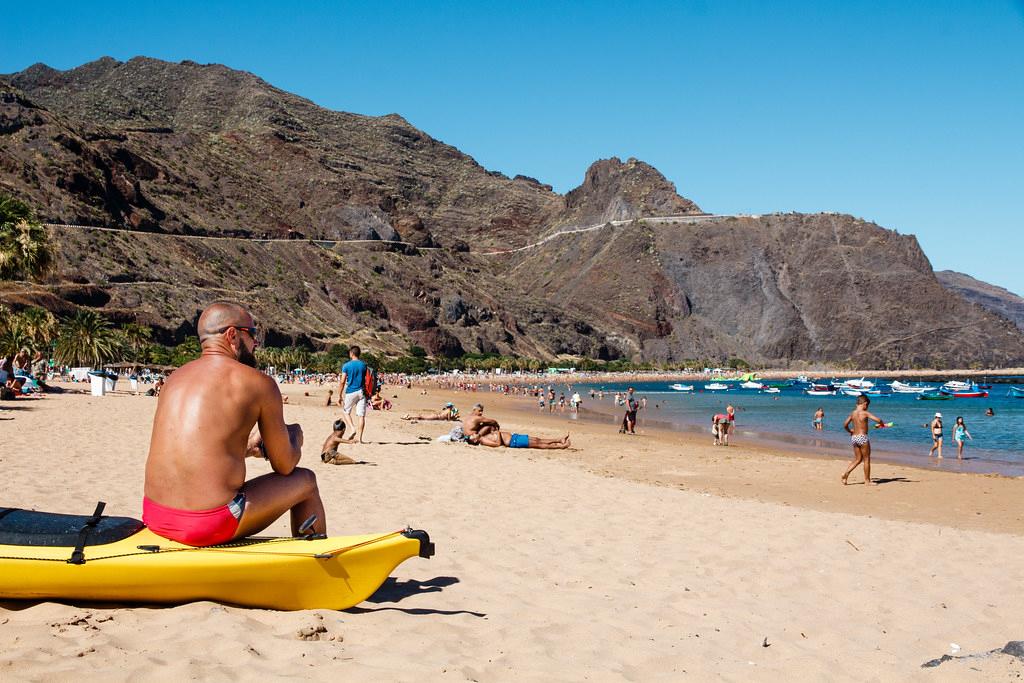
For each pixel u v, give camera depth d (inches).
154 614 181.3
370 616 199.3
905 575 289.7
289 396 2615.7
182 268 7475.4
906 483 650.2
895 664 194.2
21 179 7135.8
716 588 262.8
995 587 276.7
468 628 198.7
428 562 271.7
